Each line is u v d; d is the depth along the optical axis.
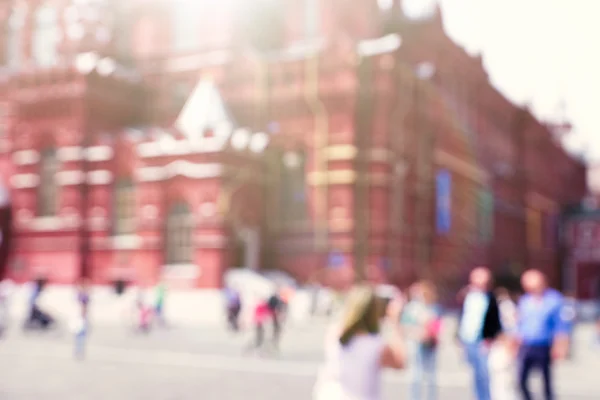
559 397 8.91
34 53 32.94
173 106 31.48
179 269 25.83
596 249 44.22
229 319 19.05
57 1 32.38
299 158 27.92
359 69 26.56
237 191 26.06
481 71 35.00
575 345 17.45
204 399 8.50
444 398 8.82
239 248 26.81
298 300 22.55
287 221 27.53
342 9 28.61
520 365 6.86
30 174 29.36
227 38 30.52
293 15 29.89
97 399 8.37
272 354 13.79
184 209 26.56
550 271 43.81
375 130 26.44
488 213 35.00
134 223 27.56
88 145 28.73
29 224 28.84
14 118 30.22
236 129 27.88
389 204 26.45
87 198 28.42
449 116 31.39
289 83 28.17
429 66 29.89
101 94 29.62
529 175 40.91
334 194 26.56
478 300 7.16
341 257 25.95
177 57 31.64
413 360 8.09
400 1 29.98
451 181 31.47
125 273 26.92
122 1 32.59
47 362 12.22
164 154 26.45
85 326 13.26
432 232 28.98
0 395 8.48
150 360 12.70
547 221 43.81
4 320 16.61
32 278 28.22
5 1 33.25
